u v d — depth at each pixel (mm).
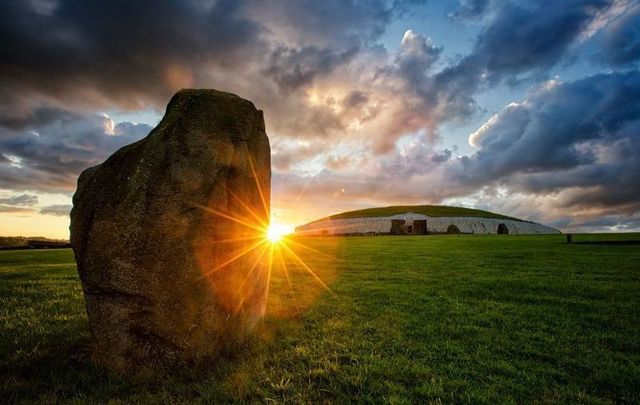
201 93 6820
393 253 32062
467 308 10641
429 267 21234
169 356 5766
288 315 9742
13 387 5180
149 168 5844
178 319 5785
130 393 5184
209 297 6176
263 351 6855
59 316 8906
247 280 7227
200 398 4992
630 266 20266
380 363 6336
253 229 7438
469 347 7418
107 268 5609
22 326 8031
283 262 24734
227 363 6070
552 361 6781
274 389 5387
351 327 8625
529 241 45469
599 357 6898
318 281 15898
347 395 5234
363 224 99375
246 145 7219
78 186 6352
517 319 9516
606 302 11398
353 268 21016
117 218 5629
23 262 25844
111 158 6215
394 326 8750
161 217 5746
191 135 6293
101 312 5727
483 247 37344
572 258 24797
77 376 5582
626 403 5301
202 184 6176
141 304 5684
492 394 5316
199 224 6102
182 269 5844
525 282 15023
